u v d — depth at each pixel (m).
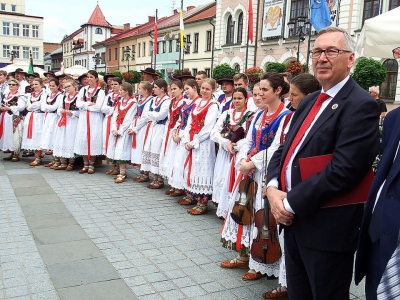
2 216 5.05
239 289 3.39
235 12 25.17
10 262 3.73
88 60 56.72
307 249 2.11
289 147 2.31
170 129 6.24
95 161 8.32
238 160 3.77
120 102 7.21
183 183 5.67
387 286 1.67
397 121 1.94
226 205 4.35
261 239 3.25
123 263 3.79
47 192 6.22
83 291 3.23
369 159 1.96
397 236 1.73
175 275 3.59
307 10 20.08
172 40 34.56
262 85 3.41
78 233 4.53
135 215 5.26
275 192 2.23
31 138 8.31
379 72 10.84
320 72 2.11
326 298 2.12
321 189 1.97
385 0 16.19
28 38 54.88
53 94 8.00
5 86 8.77
